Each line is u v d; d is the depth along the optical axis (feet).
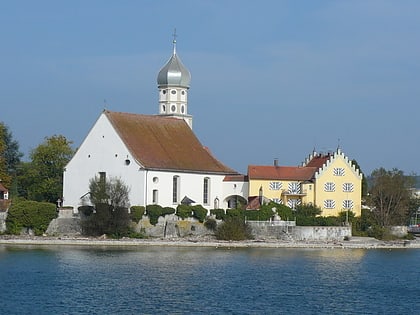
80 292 313.53
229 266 398.62
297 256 454.40
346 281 359.25
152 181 543.39
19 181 650.43
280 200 585.22
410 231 648.38
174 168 557.33
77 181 558.15
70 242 492.95
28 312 276.00
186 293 315.99
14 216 517.14
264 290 327.06
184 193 565.94
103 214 510.99
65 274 358.84
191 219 536.83
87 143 556.10
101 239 504.43
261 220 536.42
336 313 284.82
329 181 590.96
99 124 553.23
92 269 375.86
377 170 605.31
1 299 297.33
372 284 352.49
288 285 342.03
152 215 526.98
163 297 306.55
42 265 387.55
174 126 597.52
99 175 551.59
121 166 545.03
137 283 337.31
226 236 520.42
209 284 338.75
